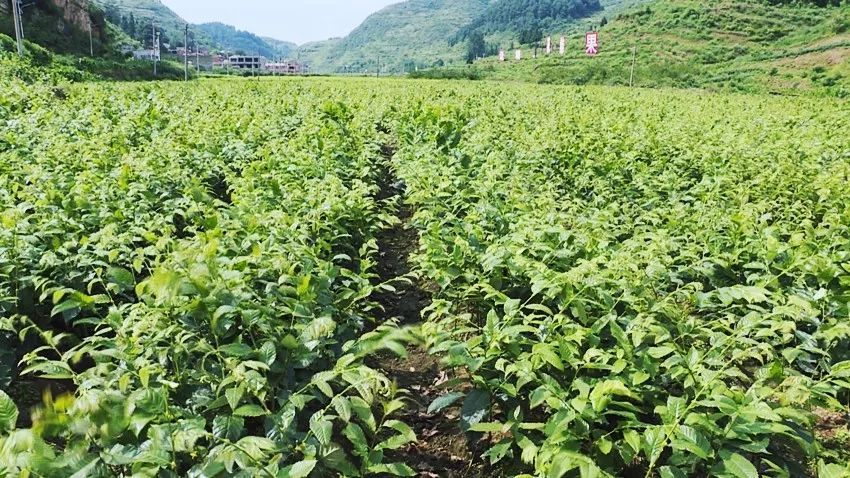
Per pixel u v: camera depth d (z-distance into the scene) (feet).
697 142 51.19
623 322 17.84
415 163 38.11
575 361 15.49
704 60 256.73
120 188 28.32
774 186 36.01
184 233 28.50
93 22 261.03
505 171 37.04
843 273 21.43
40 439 10.44
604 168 40.24
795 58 228.84
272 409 15.05
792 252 22.40
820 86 189.37
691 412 14.07
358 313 21.24
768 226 27.55
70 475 10.59
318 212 24.53
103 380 13.17
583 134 53.47
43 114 51.01
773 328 15.94
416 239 35.14
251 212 25.49
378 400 18.93
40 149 37.73
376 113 70.18
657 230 24.95
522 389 17.07
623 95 125.29
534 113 74.43
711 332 17.51
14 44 132.26
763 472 14.79
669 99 116.67
